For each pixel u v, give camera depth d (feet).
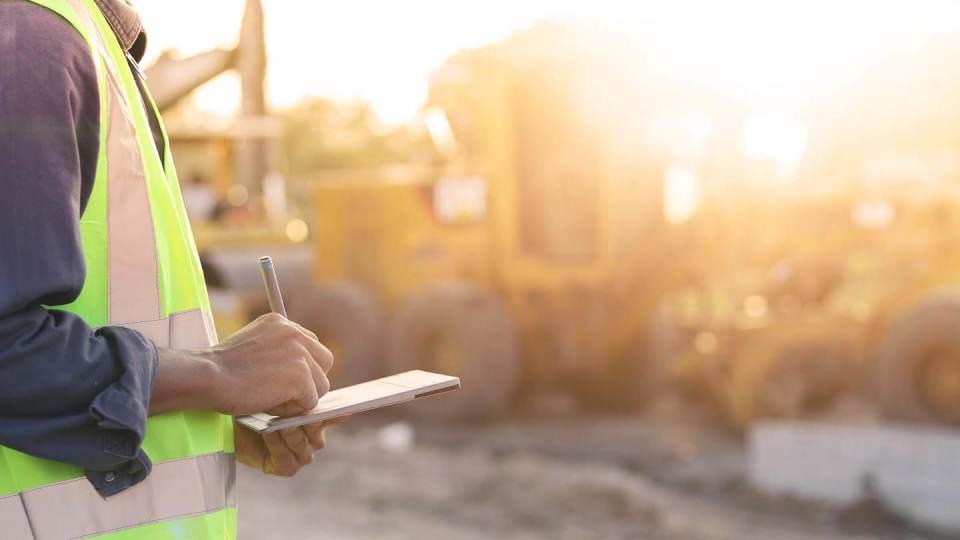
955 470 22.50
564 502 23.00
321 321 37.27
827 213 30.07
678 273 34.63
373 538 19.72
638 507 22.72
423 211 36.37
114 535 4.00
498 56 34.12
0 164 3.68
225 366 4.17
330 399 4.54
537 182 35.32
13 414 3.74
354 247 38.40
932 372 27.32
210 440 4.27
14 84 3.73
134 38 4.61
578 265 34.83
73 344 3.74
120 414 3.73
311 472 25.12
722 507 24.09
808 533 22.13
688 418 33.24
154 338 4.16
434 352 34.45
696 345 31.89
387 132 99.55
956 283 28.07
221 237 37.47
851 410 30.94
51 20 3.91
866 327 29.04
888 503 23.20
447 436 31.63
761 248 31.45
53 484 3.94
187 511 4.13
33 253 3.66
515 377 33.30
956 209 28.17
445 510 22.45
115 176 4.11
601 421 33.73
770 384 29.60
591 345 34.86
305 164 98.32
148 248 4.17
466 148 35.86
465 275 35.58
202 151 37.32
